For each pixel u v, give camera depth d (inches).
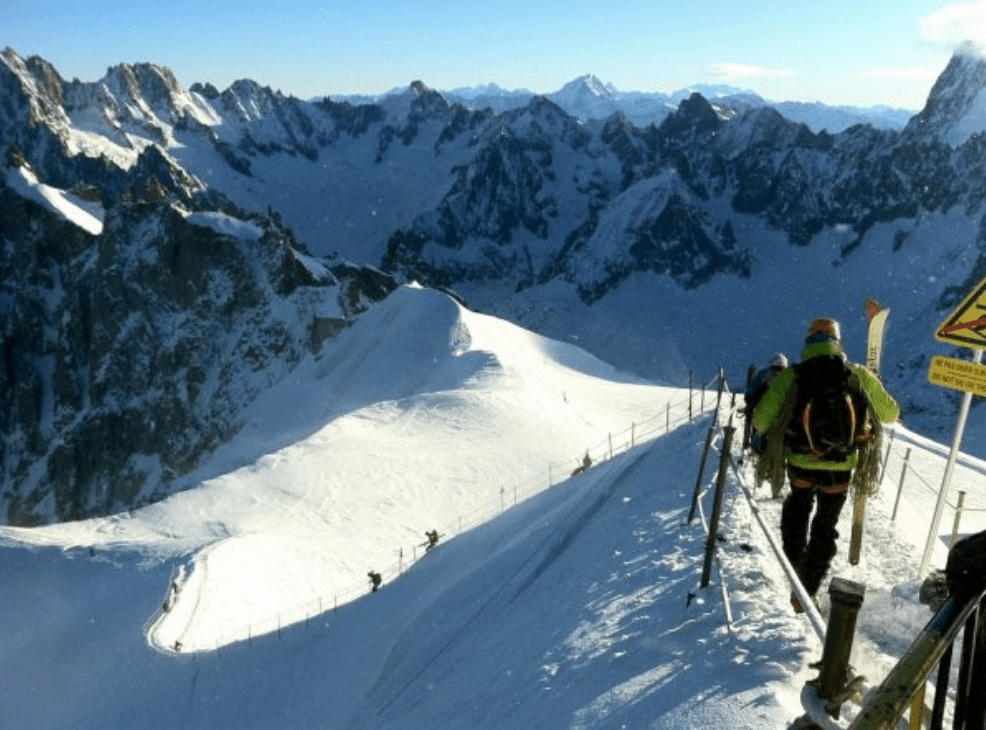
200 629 1984.5
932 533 335.6
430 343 5447.8
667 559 375.9
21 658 1978.3
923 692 104.1
